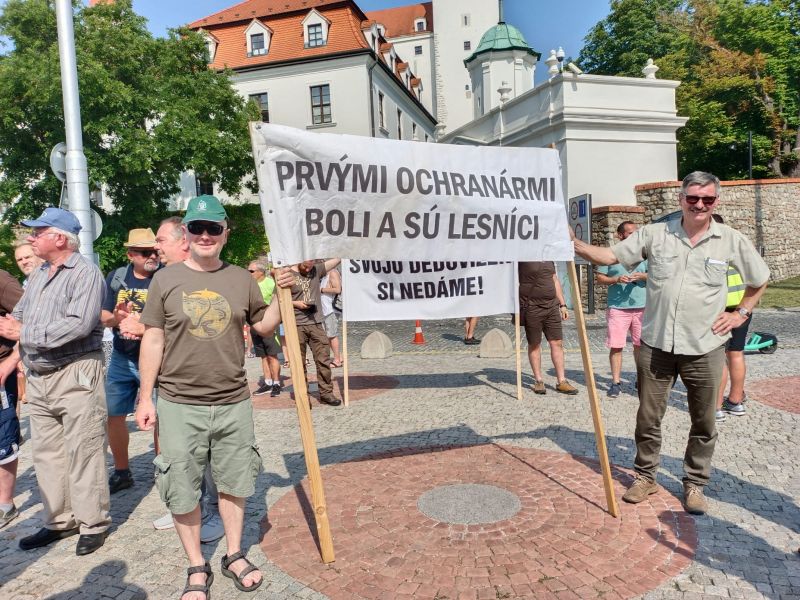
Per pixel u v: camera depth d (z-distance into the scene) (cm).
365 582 289
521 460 453
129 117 2045
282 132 309
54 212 338
